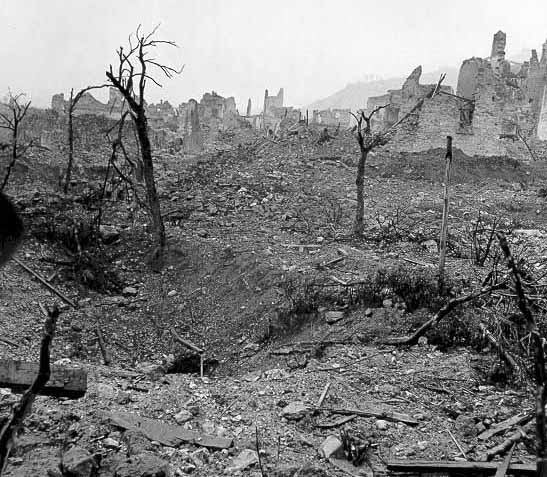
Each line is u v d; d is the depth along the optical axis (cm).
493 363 942
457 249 1650
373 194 2427
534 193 2603
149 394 822
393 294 1189
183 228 1842
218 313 1348
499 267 1434
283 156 3162
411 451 688
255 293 1357
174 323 1338
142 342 1258
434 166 2889
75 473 565
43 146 3403
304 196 2345
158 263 1617
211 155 3534
